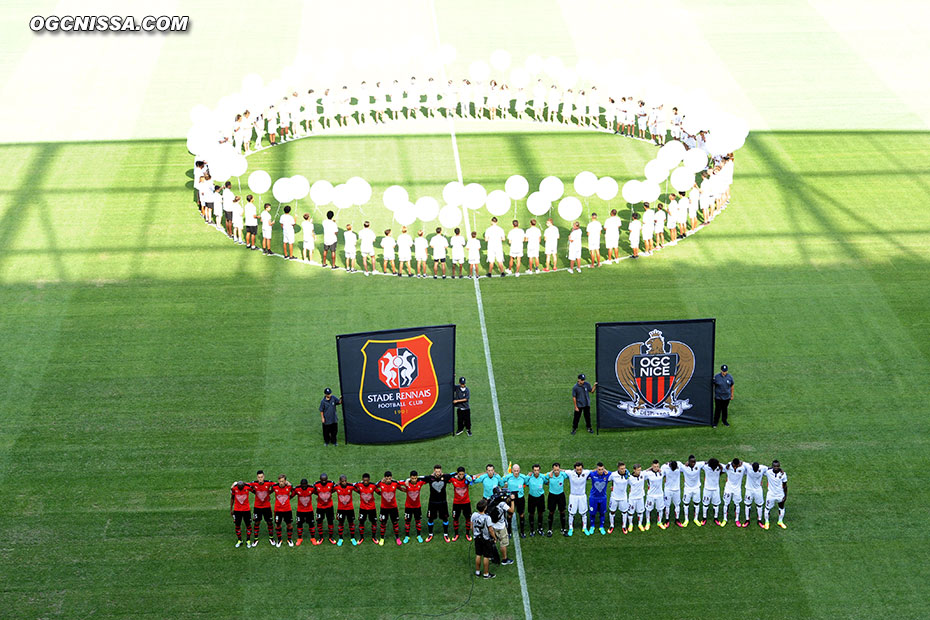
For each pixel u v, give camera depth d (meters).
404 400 31.00
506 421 32.16
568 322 36.91
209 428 31.62
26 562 26.69
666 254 41.44
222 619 25.12
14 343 35.31
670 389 31.62
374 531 27.75
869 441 31.33
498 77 58.38
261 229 43.09
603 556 27.28
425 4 69.00
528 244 39.97
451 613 25.41
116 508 28.53
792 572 26.72
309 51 61.31
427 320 37.00
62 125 51.50
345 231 41.66
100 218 43.22
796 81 57.72
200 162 43.19
